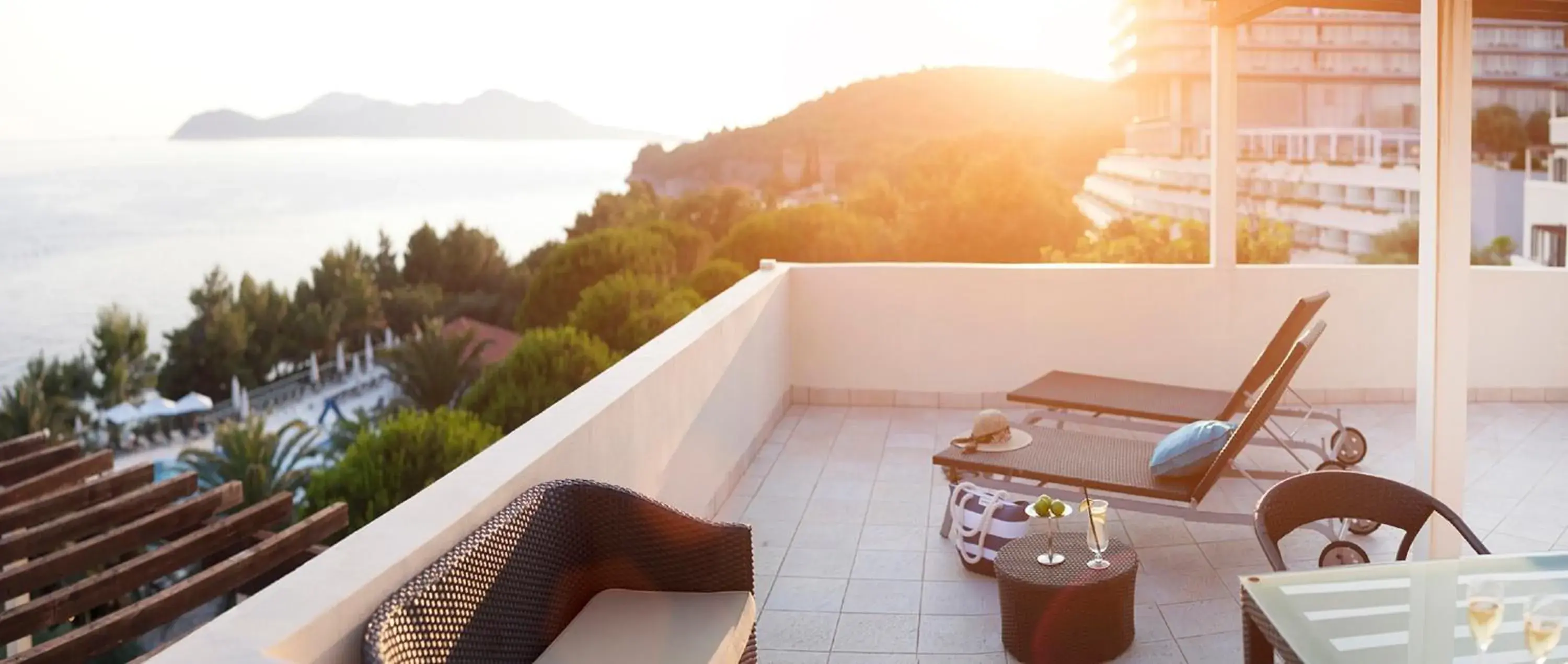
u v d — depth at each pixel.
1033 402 5.92
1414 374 6.97
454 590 2.56
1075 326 7.11
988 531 4.36
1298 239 44.88
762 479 5.82
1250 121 45.41
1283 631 2.42
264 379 71.69
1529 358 6.97
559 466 3.40
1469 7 3.86
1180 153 47.19
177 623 18.23
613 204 58.69
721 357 5.52
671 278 51.03
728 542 3.17
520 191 70.12
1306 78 45.03
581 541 3.13
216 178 84.94
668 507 3.17
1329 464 5.52
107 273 81.81
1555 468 5.70
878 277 7.25
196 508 5.14
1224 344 7.04
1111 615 3.65
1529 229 39.84
